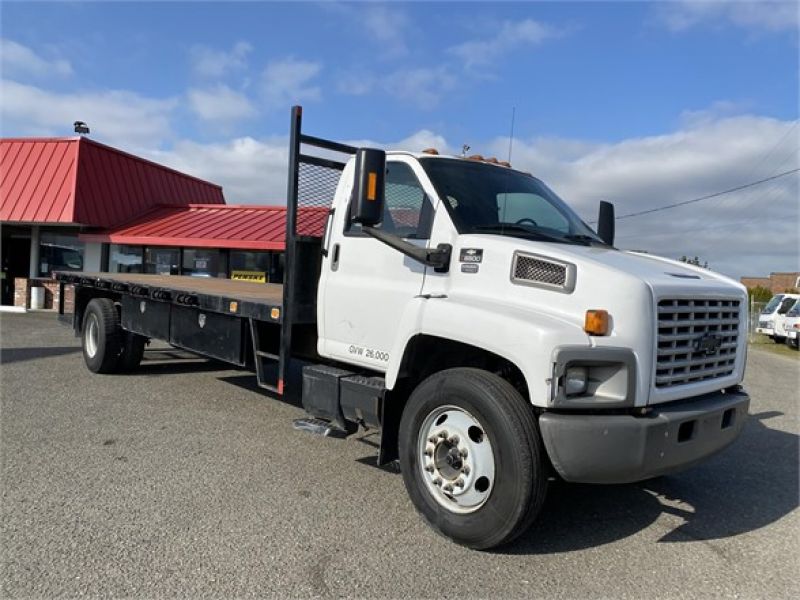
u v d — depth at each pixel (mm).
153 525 4117
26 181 21219
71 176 20922
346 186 5348
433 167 4875
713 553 4117
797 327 23984
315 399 5141
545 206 5312
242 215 21938
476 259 4316
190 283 8945
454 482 4008
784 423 8398
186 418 6809
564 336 3633
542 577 3670
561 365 3557
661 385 3896
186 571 3545
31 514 4211
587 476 3604
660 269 4324
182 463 5348
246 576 3520
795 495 5316
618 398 3660
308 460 5555
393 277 4824
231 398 7805
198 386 8430
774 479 5750
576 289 3861
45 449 5570
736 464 6195
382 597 3369
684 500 5102
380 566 3703
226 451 5723
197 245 19562
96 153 21859
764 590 3641
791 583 3734
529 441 3684
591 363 3646
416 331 4316
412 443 4238
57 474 4969
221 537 3982
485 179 5090
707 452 4109
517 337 3719
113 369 8961
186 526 4121
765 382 12836
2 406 6988
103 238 20875
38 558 3631
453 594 3430
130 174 23375
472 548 3943
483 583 3562
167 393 7965
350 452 5820
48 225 21750
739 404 4418
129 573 3502
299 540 3986
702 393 4230
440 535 4098
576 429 3557
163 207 23781
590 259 3980
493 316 3865
